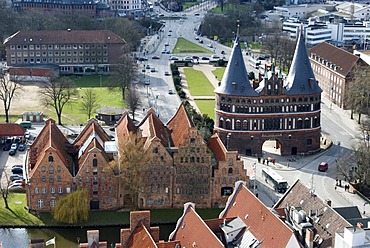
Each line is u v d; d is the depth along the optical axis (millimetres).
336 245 142000
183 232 155500
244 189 163000
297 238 148375
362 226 153125
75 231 197375
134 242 150000
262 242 146625
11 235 193375
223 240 154000
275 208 165125
